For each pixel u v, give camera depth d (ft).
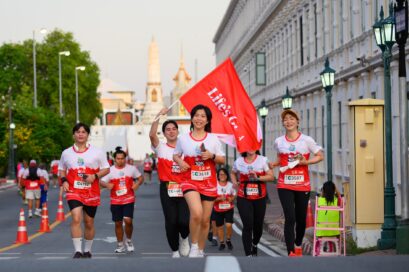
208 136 53.21
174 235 61.77
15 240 94.02
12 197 195.21
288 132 62.90
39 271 36.63
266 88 267.80
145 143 391.04
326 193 68.23
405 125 66.69
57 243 90.33
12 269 37.17
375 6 122.72
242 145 67.97
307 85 179.42
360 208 73.20
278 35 235.81
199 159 52.90
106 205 161.68
